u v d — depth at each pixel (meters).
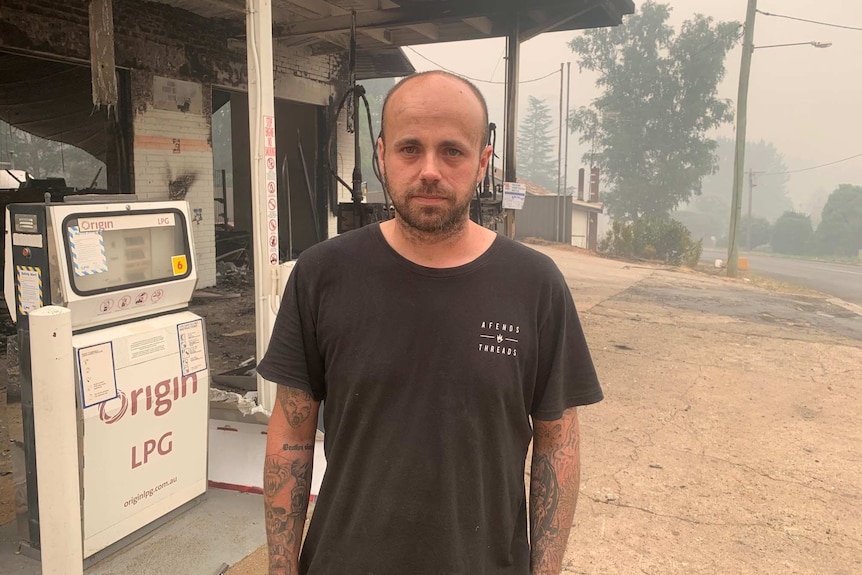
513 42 8.56
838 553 3.15
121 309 2.65
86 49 7.08
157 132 8.17
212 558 2.71
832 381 6.38
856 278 28.19
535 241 25.27
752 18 18.30
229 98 11.78
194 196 8.82
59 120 11.22
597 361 6.68
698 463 4.18
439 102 1.21
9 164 20.48
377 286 1.27
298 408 1.39
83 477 2.50
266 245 3.64
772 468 4.15
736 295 13.05
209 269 9.23
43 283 2.40
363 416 1.27
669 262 24.80
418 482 1.25
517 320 1.28
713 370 6.57
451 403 1.25
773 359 7.20
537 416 1.39
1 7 6.24
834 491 3.84
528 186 36.91
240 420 3.42
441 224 1.22
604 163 40.34
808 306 12.20
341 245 1.32
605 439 4.52
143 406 2.74
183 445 2.98
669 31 39.00
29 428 2.50
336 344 1.28
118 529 2.69
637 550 3.10
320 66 11.19
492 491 1.31
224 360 5.86
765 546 3.18
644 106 38.59
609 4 8.33
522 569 1.39
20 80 9.58
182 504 3.02
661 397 5.56
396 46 10.12
